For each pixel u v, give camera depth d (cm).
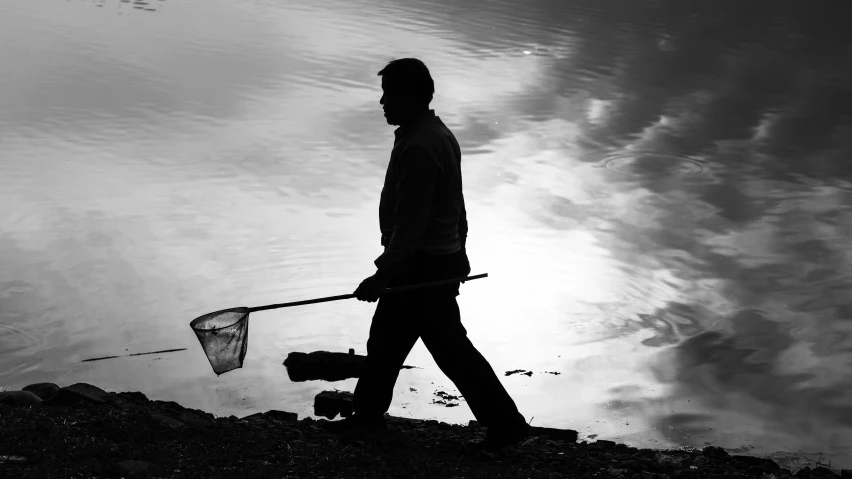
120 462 423
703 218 1603
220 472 423
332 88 2308
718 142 2033
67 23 2958
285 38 2836
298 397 903
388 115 474
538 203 1650
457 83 2408
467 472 453
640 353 1098
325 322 1109
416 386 939
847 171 1870
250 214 1495
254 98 2198
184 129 1941
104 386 935
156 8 3241
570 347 1101
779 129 2130
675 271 1363
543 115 2175
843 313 1227
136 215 1466
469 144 1961
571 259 1405
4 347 1020
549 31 3022
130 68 2431
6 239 1339
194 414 598
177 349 1024
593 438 870
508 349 1095
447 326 482
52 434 452
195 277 1238
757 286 1320
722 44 2950
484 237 1490
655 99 2342
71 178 1623
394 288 466
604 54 2764
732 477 532
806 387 1015
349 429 516
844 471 609
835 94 2431
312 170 1723
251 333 1071
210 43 2748
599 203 1658
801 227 1567
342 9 3303
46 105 2069
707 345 1116
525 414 927
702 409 952
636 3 3516
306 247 1366
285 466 445
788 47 2944
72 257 1285
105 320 1095
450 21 3138
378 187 1650
